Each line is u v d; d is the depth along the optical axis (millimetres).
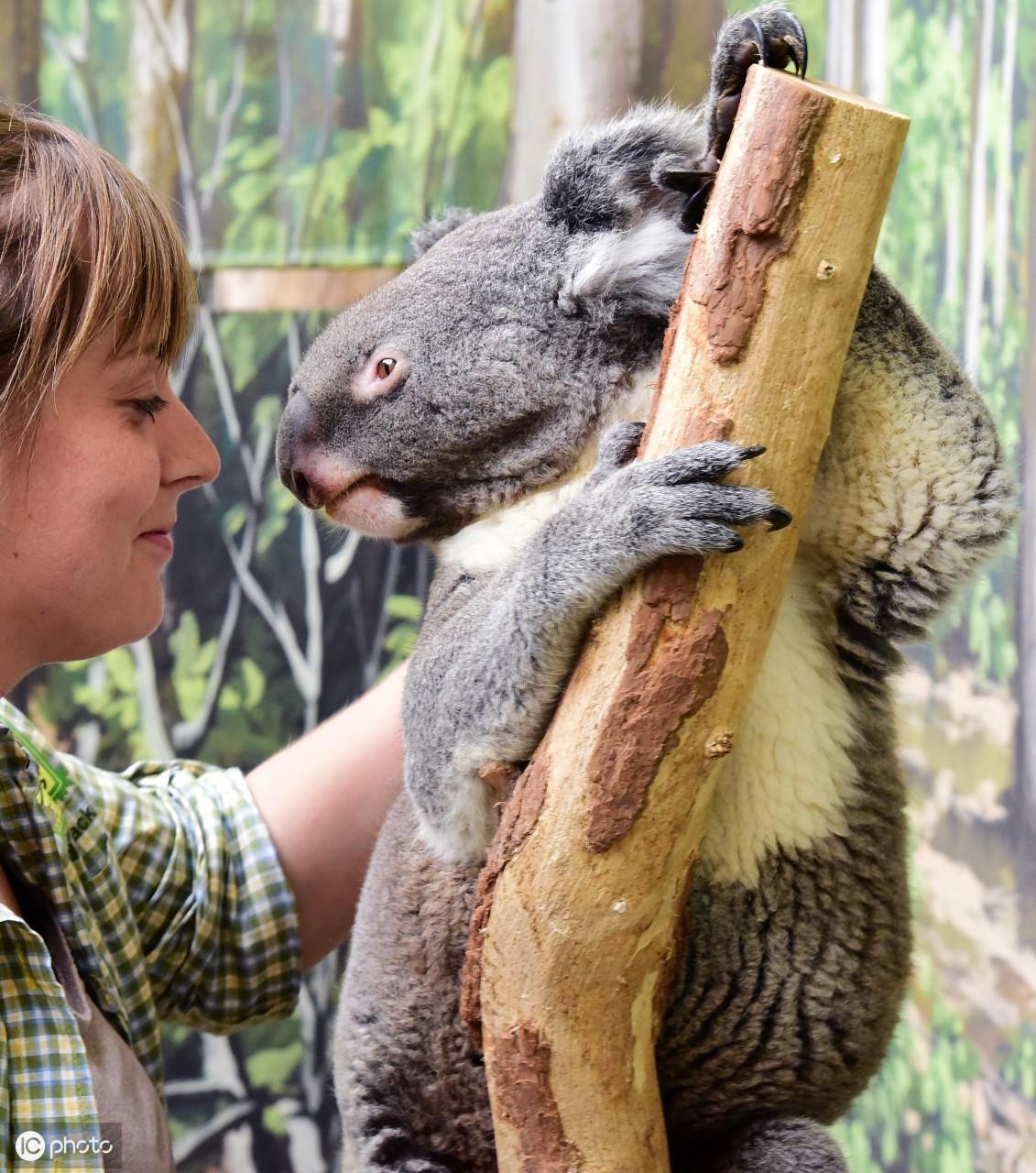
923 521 1391
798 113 1124
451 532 1711
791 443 1170
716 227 1168
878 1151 2600
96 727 3373
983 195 2133
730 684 1177
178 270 1519
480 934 1275
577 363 1587
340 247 3246
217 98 3246
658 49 2957
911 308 1407
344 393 1687
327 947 2010
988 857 2158
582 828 1188
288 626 3350
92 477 1427
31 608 1479
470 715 1364
